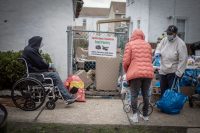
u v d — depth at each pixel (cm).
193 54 1111
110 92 941
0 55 899
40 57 768
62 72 1009
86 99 890
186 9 1447
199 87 880
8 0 986
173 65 769
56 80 775
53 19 997
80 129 629
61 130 621
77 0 1415
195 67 873
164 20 1446
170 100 750
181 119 714
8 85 900
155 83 866
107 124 656
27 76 762
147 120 694
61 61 1007
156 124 670
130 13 2030
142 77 655
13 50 1001
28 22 996
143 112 695
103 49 934
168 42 774
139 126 650
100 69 949
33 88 747
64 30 1001
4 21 993
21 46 1002
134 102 676
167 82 789
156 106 795
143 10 1451
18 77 880
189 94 890
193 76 909
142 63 658
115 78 953
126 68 679
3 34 997
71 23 1000
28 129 621
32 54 760
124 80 805
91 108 792
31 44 774
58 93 787
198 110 802
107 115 732
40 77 763
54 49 1003
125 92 807
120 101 872
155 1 1436
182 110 798
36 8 993
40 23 997
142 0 1491
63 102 848
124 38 948
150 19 1444
